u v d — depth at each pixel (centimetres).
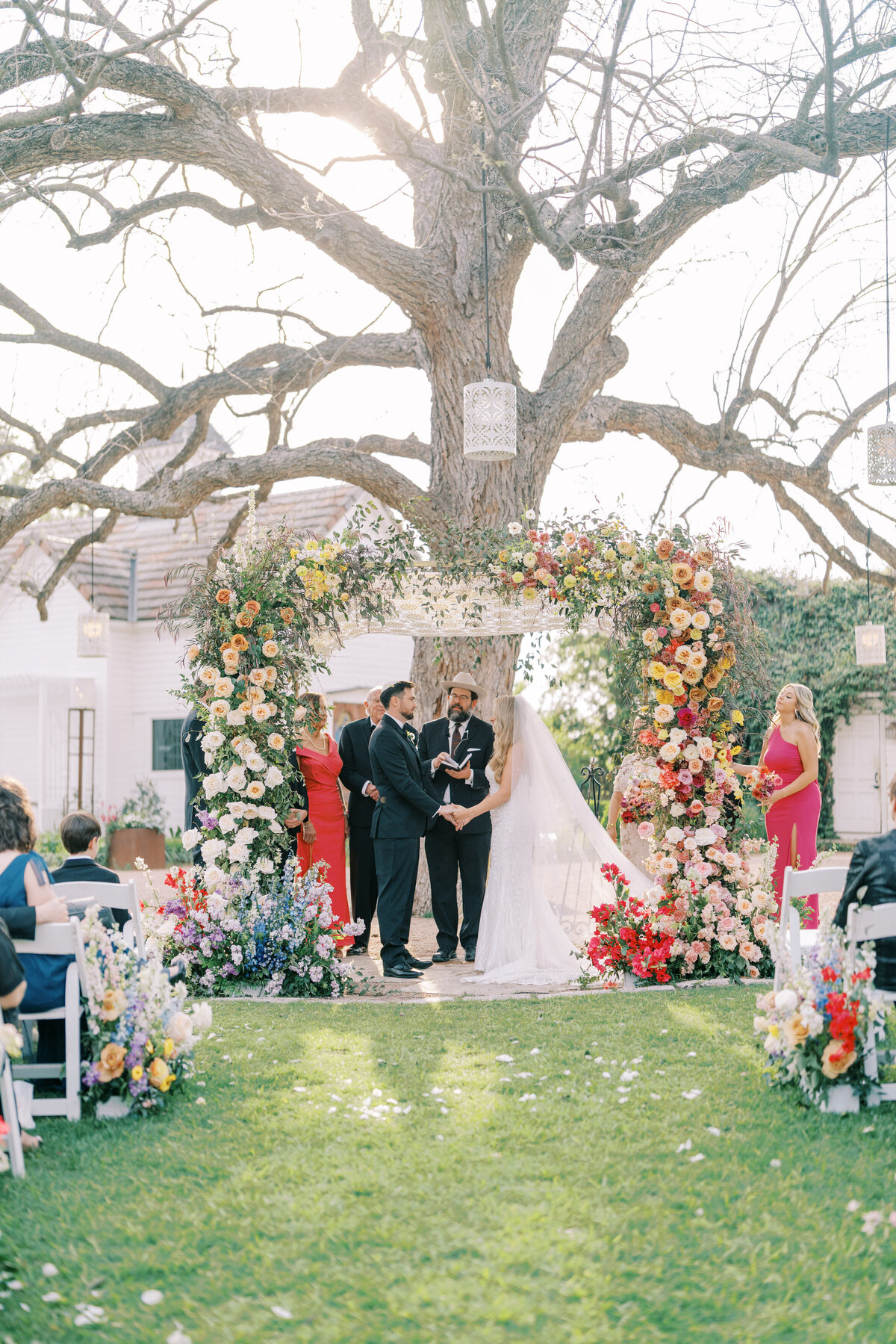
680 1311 308
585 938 866
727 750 837
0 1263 345
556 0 1034
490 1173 406
